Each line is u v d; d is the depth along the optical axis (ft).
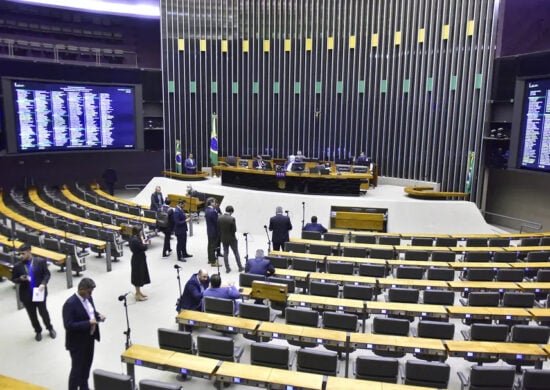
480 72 58.18
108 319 26.63
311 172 53.06
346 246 35.91
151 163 77.05
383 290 31.35
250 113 72.33
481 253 34.53
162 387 14.73
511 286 26.91
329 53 68.54
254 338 22.53
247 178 55.52
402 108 64.69
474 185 59.82
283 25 69.72
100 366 21.49
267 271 28.45
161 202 48.85
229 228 35.12
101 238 37.65
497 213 59.36
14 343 23.62
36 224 41.06
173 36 70.44
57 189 66.54
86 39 69.67
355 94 67.97
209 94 72.28
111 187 66.54
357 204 49.44
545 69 48.47
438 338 21.27
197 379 20.68
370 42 65.98
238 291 24.99
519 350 18.79
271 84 71.20
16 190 60.49
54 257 31.45
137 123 67.15
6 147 55.47
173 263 37.88
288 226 37.14
